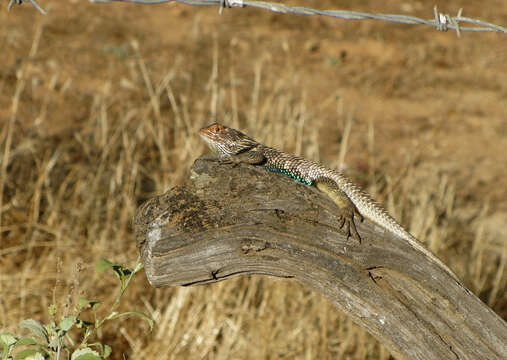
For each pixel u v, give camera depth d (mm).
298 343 6648
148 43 16594
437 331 3445
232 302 7090
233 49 17281
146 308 7043
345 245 3516
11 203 8320
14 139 10172
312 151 9086
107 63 14820
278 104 10180
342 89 16266
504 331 3445
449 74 18750
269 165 4633
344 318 7191
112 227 8125
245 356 6352
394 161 12828
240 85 14789
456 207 11242
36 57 14344
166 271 3385
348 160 12344
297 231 3471
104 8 18625
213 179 3457
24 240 7828
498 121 16219
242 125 11398
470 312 3457
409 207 9539
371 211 3824
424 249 3607
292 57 17578
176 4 19906
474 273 9094
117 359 6297
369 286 3488
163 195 3443
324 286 3535
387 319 3477
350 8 21359
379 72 17844
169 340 6336
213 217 3389
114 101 12734
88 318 6633
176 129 9773
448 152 14086
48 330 3506
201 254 3391
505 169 13695
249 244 3424
